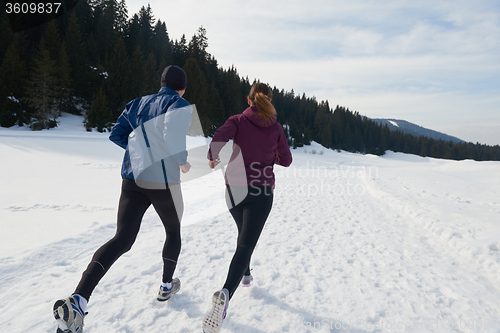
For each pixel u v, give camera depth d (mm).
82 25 63062
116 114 48125
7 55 39094
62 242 3006
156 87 57719
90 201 5250
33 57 46156
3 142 17547
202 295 2178
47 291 2098
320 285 2422
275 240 3668
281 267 2793
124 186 1756
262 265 2834
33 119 37719
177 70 1857
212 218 4605
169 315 1887
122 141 1880
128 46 67125
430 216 4703
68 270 2475
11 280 2225
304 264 2881
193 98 54531
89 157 15242
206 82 63281
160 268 2633
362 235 3957
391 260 3031
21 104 38531
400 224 4609
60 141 21828
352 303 2129
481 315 1983
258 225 1859
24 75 40250
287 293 2268
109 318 1810
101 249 1500
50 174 8578
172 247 1969
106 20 60438
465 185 8781
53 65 41438
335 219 4930
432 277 2615
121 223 1639
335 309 2041
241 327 1792
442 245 3551
